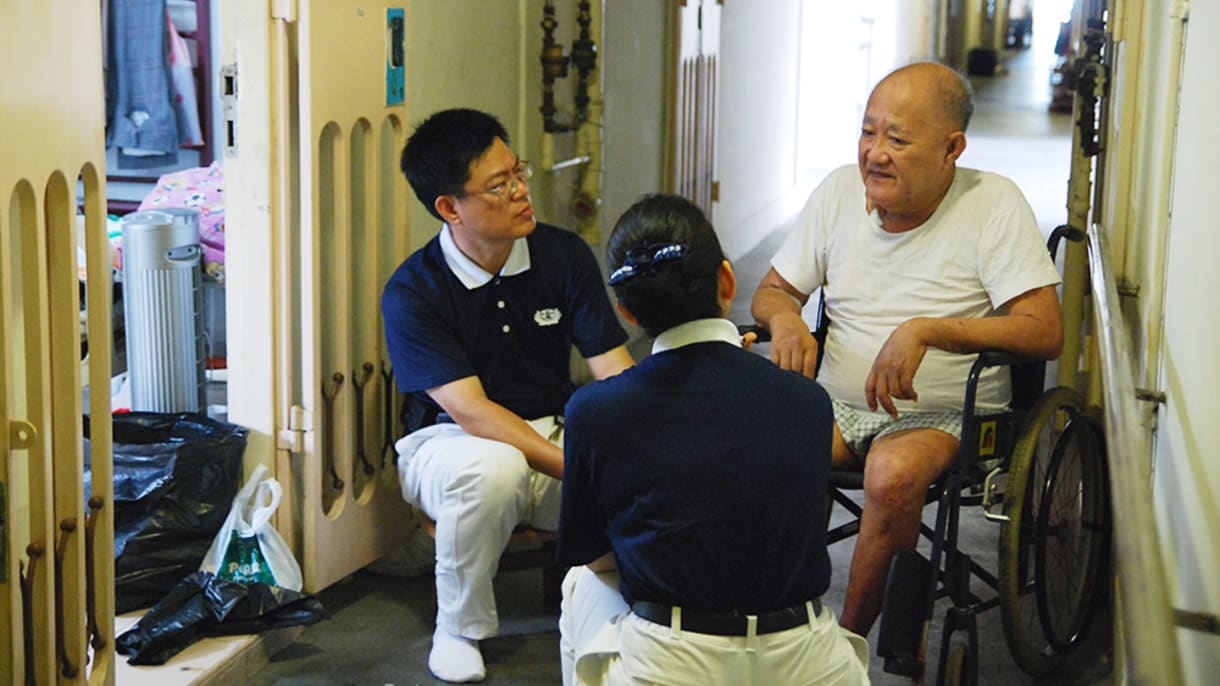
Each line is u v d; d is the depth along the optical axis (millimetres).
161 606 2883
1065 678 2926
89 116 2203
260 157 2996
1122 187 3529
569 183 4922
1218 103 2146
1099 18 3795
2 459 2014
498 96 4207
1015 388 2961
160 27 5609
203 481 3027
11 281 2238
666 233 1891
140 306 3666
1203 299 2152
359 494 3402
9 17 1904
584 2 4715
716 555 1878
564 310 3084
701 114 6789
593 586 2145
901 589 2426
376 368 3279
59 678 2275
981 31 22062
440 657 2883
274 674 2896
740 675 1910
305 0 2895
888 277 2895
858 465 2908
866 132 2758
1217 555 1854
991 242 2777
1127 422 1724
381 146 3385
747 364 1909
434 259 2996
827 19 11727
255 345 3090
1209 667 1880
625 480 1900
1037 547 2738
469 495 2793
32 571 2152
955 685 2598
